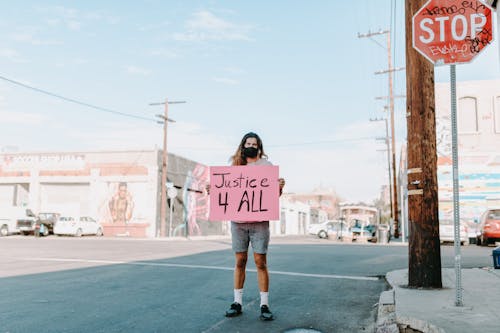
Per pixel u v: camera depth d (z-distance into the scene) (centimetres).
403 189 3588
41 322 446
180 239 2642
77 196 3156
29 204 3177
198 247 1595
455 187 481
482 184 2534
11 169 3241
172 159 3219
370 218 2927
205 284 681
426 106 621
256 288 654
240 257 483
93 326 433
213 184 483
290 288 659
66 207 3159
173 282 700
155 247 1579
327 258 1115
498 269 814
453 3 486
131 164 3044
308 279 749
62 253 1243
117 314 483
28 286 654
